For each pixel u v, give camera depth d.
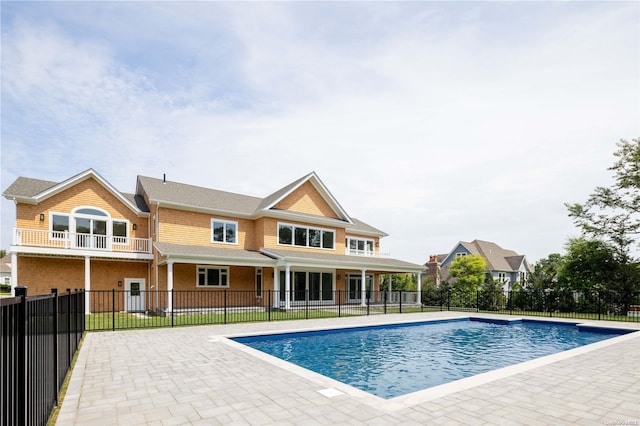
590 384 5.90
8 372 2.56
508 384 5.89
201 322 14.22
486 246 46.06
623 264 21.89
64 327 6.08
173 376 6.40
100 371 6.75
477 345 11.98
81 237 19.70
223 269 22.47
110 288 20.52
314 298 24.92
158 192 21.75
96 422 4.40
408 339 12.95
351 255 27.97
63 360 5.92
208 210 22.20
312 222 25.70
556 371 6.75
